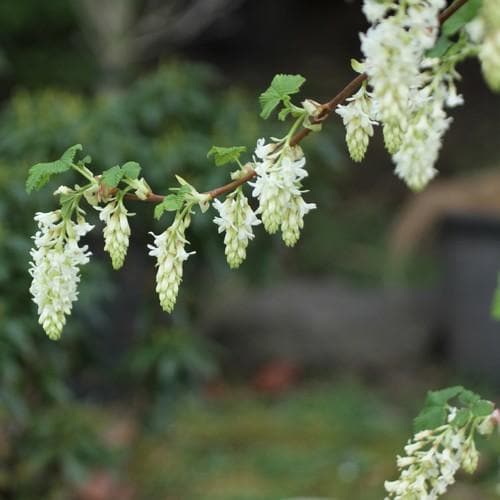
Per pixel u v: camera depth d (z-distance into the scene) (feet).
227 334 30.48
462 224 28.60
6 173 17.71
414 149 7.96
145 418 21.44
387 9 6.37
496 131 52.44
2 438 18.79
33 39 48.67
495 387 28.48
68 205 7.48
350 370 29.58
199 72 21.62
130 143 19.26
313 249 39.75
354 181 49.29
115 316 22.59
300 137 7.40
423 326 30.89
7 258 16.61
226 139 20.11
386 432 24.50
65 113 19.93
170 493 21.56
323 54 58.59
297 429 24.99
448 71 7.92
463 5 7.64
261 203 7.16
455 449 8.52
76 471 18.39
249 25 58.03
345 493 21.45
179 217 7.45
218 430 24.90
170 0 46.11
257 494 21.25
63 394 18.30
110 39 38.65
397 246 36.55
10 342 16.53
